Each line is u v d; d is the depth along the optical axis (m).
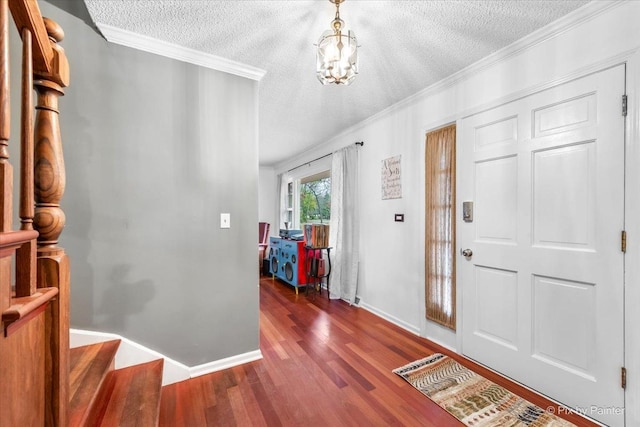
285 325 2.78
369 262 3.24
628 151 1.33
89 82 1.59
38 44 0.74
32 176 0.73
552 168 1.62
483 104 1.99
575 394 1.50
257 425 1.45
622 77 1.35
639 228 1.30
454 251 2.21
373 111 2.99
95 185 1.60
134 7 1.44
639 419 1.29
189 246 1.87
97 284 1.61
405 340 2.44
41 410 0.74
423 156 2.51
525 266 1.74
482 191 2.01
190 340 1.87
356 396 1.68
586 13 1.45
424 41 1.76
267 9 1.47
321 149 4.42
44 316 0.76
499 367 1.88
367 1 1.42
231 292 2.02
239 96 2.06
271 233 6.41
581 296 1.49
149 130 1.74
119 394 1.39
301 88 2.44
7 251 0.57
